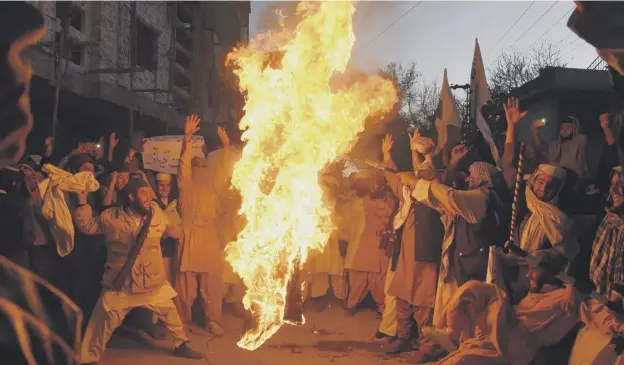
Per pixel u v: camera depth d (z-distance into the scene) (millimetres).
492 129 8406
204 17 17797
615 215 3691
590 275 3836
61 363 1889
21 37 1573
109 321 5047
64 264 5590
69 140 11695
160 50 15688
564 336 4020
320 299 8570
